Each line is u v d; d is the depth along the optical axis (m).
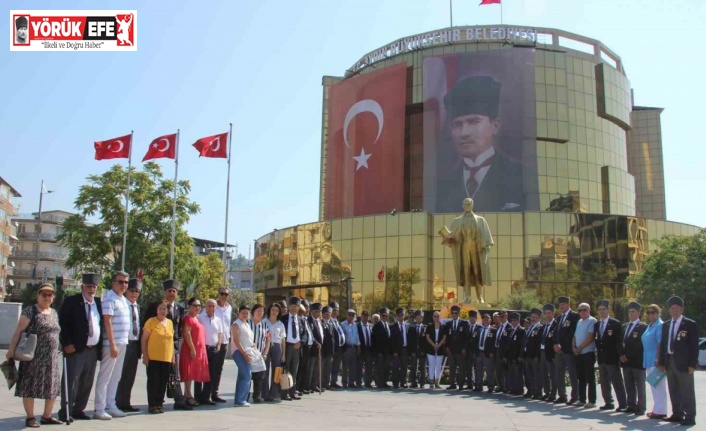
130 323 12.12
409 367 21.16
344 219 56.56
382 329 20.27
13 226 85.62
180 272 49.50
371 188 63.28
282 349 15.18
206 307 14.02
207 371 13.12
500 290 50.84
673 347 12.55
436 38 68.25
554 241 51.12
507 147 60.47
